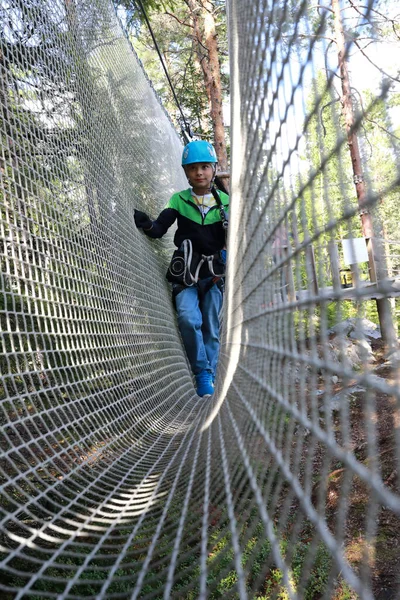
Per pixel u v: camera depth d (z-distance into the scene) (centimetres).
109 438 211
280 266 109
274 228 114
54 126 258
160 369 337
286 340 99
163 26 1534
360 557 401
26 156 213
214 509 114
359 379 47
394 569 383
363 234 700
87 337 235
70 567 103
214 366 422
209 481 139
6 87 212
